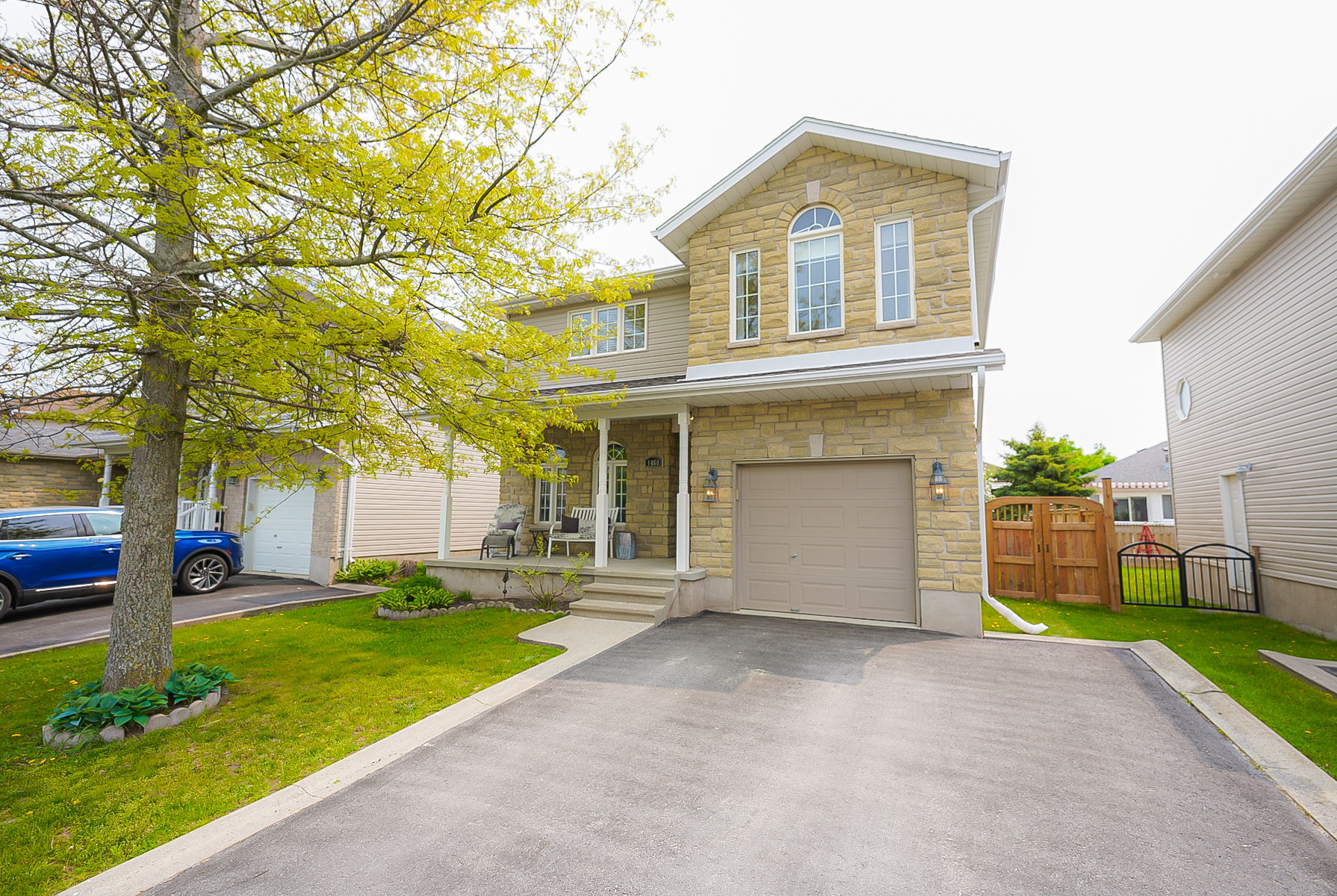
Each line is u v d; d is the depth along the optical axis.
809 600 9.11
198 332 4.47
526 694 5.65
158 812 3.63
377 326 4.56
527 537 13.48
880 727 4.77
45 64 4.34
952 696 5.49
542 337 5.86
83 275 4.20
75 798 3.81
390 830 3.39
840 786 3.81
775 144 9.55
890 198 9.08
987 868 2.97
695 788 3.81
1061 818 3.43
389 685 5.93
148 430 4.84
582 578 9.82
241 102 5.02
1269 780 3.87
